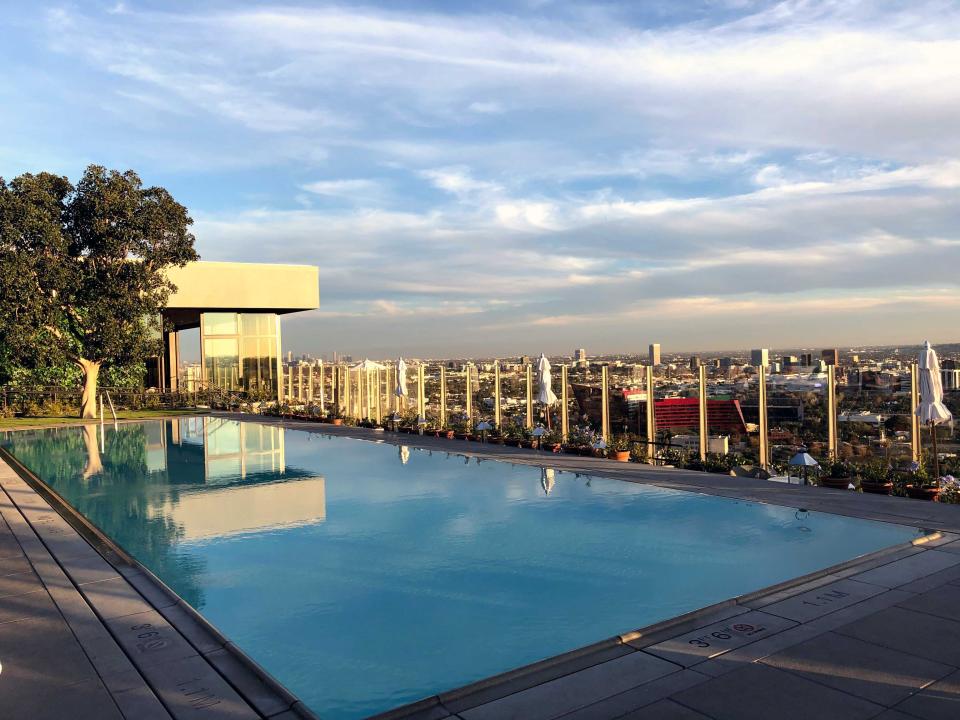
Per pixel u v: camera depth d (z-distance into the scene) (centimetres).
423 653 636
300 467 1794
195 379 4253
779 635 627
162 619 690
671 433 2098
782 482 1461
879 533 1017
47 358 2808
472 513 1246
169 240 2958
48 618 690
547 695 518
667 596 791
